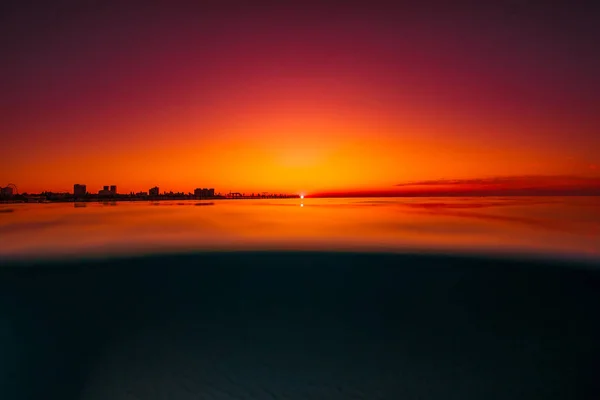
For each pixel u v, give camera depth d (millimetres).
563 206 71375
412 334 11906
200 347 11180
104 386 9734
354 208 73688
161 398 9297
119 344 11344
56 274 16406
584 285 14992
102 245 22922
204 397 9336
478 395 9398
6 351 10820
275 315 13031
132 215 51062
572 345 11211
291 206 84500
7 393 9469
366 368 10320
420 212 58562
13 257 19062
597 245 23016
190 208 72562
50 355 10852
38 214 52656
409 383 9781
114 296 14305
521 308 13422
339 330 12094
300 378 9922
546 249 21250
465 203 92062
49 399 9352
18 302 13516
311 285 15445
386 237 26609
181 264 18062
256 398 9227
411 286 15383
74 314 12930
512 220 44188
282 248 21609
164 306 13617
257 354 10867
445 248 21734
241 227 33750
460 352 11008
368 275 16516
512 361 10617
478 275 16438
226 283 15570
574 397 9375
